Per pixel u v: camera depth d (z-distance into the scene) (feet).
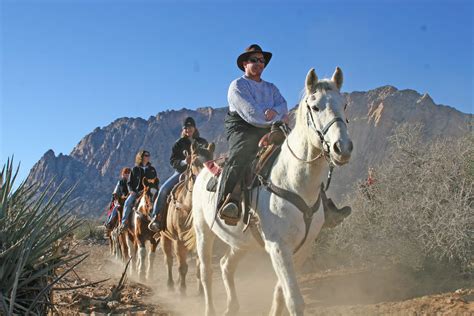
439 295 24.23
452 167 29.78
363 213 32.30
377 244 31.42
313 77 16.78
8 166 18.16
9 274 16.88
